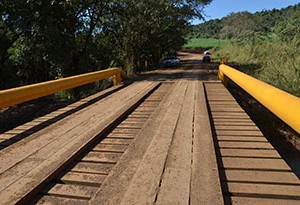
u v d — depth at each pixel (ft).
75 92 53.98
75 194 8.67
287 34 78.07
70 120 16.58
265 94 13.37
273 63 43.29
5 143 13.56
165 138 12.72
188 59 181.16
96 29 67.92
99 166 10.62
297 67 35.88
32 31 43.70
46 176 9.27
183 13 89.04
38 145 12.23
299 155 26.78
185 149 11.28
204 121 15.57
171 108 19.35
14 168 9.91
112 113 18.16
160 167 9.64
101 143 13.12
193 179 8.74
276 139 29.71
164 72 76.43
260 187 8.66
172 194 7.91
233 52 127.13
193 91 27.81
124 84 35.88
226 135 13.93
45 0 44.11
